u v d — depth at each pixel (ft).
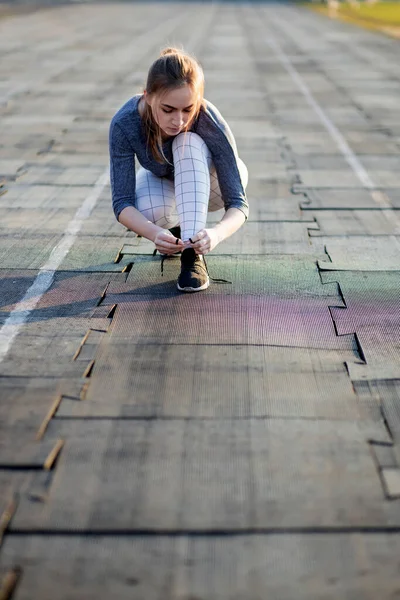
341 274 12.42
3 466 7.30
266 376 9.04
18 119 26.08
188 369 9.18
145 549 6.27
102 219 15.40
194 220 10.53
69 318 10.66
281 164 20.51
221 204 12.00
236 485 7.05
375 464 7.37
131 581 5.93
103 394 8.60
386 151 22.16
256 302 11.22
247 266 12.75
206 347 9.75
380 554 6.23
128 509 6.73
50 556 6.19
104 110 27.96
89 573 6.02
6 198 16.92
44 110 27.81
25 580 5.94
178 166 10.50
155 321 10.53
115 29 74.79
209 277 12.18
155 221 11.27
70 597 5.77
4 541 6.35
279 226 15.12
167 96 9.56
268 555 6.21
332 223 15.38
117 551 6.25
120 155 10.73
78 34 67.10
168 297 11.38
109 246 13.75
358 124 26.21
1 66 41.55
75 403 8.41
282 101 30.81
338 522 6.58
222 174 10.89
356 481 7.11
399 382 8.93
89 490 6.98
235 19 96.68
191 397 8.55
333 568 6.08
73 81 35.76
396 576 6.00
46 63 43.55
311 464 7.36
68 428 7.94
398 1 169.27
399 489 7.00
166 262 12.86
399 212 16.22
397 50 55.52
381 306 11.14
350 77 38.93
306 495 6.92
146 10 118.11
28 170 19.43
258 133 24.41
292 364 9.34
